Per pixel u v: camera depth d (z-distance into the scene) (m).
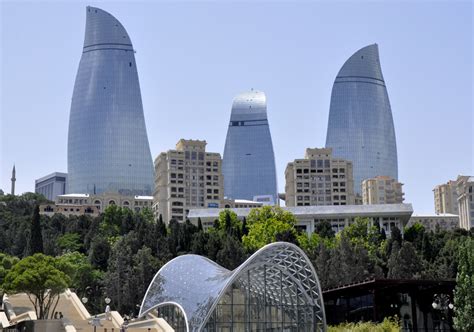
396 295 111.94
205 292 104.19
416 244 192.25
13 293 118.44
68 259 161.50
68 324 95.31
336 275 163.38
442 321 111.00
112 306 151.50
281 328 107.44
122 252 160.00
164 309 114.38
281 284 108.31
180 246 177.88
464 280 102.06
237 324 104.81
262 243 192.75
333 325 115.00
